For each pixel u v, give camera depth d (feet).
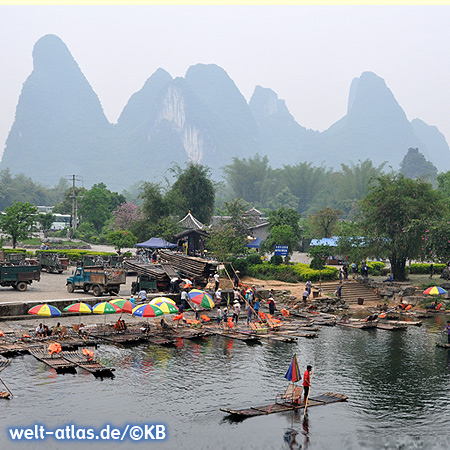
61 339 103.04
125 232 276.41
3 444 58.44
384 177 200.64
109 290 143.43
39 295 138.82
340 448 60.29
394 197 187.93
